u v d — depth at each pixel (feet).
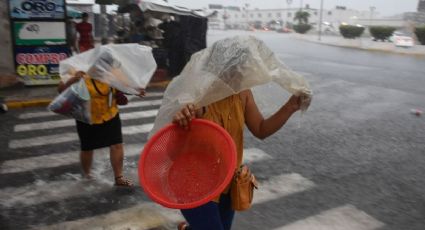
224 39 8.36
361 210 14.26
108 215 13.46
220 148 7.90
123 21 59.93
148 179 7.73
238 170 8.64
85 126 15.26
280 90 9.12
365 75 52.42
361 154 20.62
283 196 15.17
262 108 9.37
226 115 8.55
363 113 30.40
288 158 19.58
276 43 119.34
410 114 30.53
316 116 28.76
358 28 126.52
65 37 34.76
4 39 33.14
